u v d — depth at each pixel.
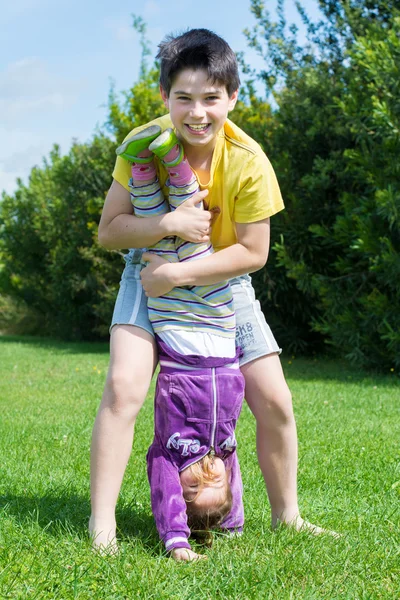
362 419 6.64
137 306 3.11
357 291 11.16
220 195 3.12
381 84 9.91
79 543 2.92
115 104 17.20
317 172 12.51
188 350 3.02
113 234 3.13
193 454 3.01
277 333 13.79
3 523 3.16
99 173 18.28
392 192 9.78
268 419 3.21
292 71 13.05
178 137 3.09
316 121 11.98
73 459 4.77
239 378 3.10
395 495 4.04
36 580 2.55
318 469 4.60
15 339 20.36
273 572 2.68
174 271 3.00
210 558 2.82
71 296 18.89
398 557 2.95
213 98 2.95
